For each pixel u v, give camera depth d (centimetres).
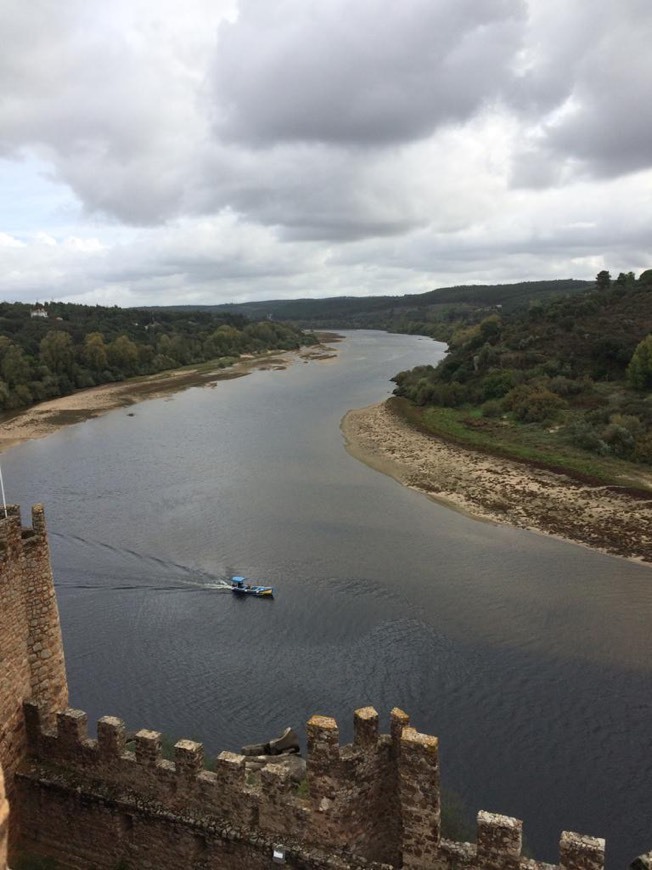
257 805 1430
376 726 1388
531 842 2334
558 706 3055
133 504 6203
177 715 3083
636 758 2720
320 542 5172
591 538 5128
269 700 3178
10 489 6781
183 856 1487
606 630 3709
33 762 1633
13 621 1574
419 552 4944
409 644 3622
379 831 1437
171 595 4275
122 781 1547
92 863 1580
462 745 2825
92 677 3397
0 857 608
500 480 6669
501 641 3625
